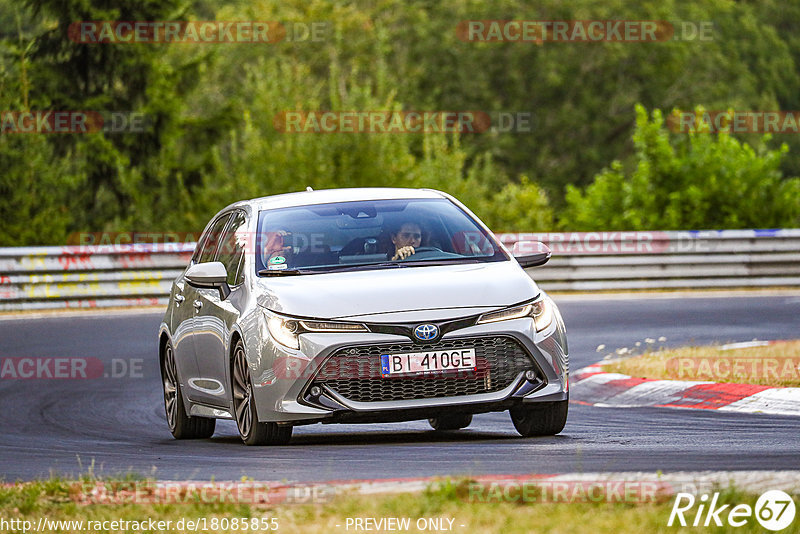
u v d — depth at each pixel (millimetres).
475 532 15922
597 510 16828
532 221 122562
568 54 198875
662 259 76375
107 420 36812
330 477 21656
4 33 134500
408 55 198750
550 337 26500
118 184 127125
